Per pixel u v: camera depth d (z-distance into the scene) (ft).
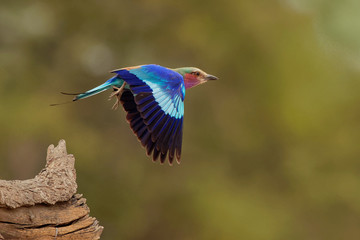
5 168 71.10
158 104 21.95
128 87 22.84
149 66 22.94
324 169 77.05
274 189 76.69
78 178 70.85
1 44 77.87
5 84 76.33
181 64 80.07
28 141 71.87
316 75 78.48
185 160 75.36
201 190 72.64
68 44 79.05
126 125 74.79
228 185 74.38
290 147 77.56
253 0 81.46
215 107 78.02
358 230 74.23
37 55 79.15
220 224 70.28
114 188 71.46
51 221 20.92
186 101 77.61
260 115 78.43
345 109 77.66
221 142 77.36
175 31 79.10
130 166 72.18
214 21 79.97
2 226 20.26
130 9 80.07
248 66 79.00
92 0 78.95
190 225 71.56
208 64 79.00
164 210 72.23
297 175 76.18
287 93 78.18
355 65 78.89
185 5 80.12
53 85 77.66
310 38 79.66
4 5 77.15
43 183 21.06
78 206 21.52
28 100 75.00
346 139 77.05
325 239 74.49
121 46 79.92
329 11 79.20
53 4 78.33
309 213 74.95
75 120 75.25
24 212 20.57
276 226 71.36
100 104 75.97
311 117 77.15
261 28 79.10
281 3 81.25
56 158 22.02
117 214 71.26
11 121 72.13
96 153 71.82
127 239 71.46
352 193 75.00
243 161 78.18
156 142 21.57
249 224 70.59
